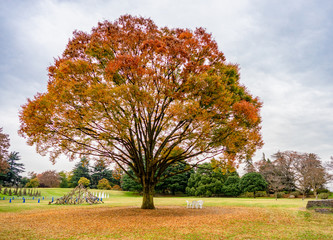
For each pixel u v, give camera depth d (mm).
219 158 16828
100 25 15023
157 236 9250
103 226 11445
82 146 16188
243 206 22797
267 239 8906
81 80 13656
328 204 15562
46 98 13344
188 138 15078
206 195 50844
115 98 12453
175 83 13891
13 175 63469
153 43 13203
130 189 56938
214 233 9766
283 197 49312
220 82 13398
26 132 13695
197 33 15008
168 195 58094
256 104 15773
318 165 46625
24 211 19750
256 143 15227
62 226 11617
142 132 17531
